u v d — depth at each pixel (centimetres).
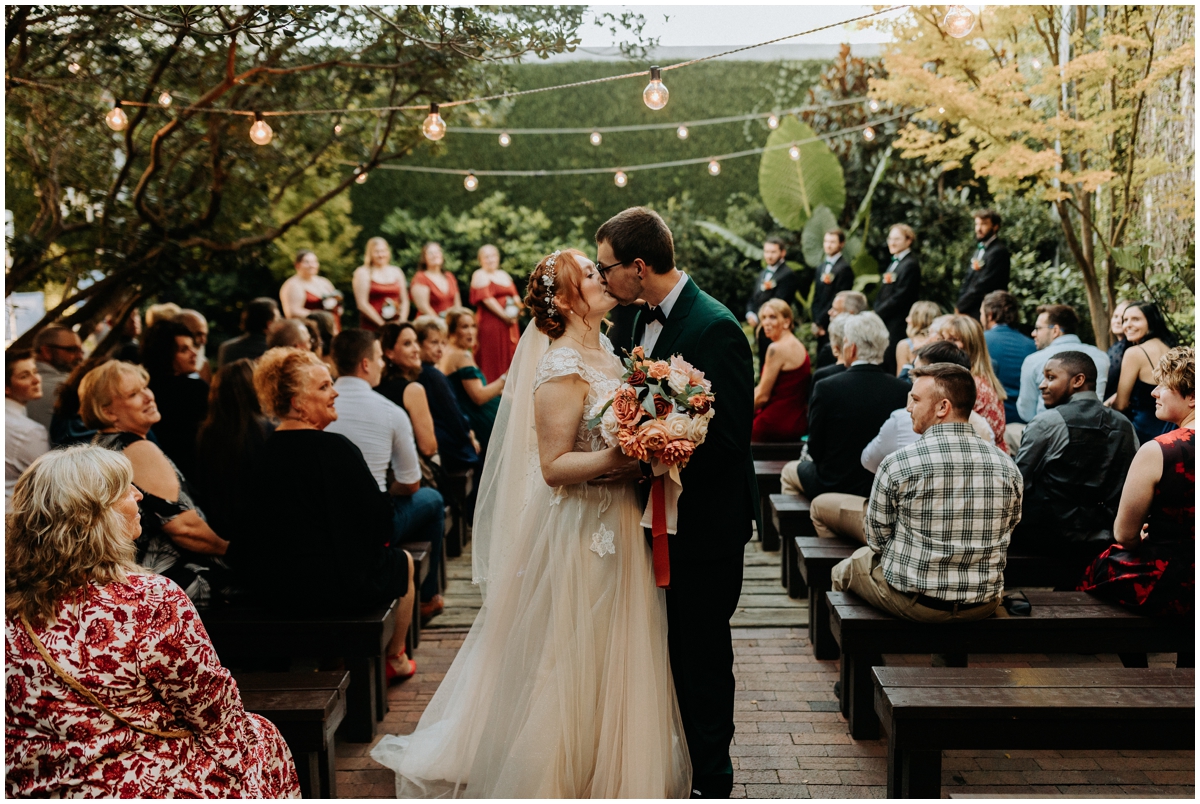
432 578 397
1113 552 290
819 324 754
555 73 947
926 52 645
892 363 705
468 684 262
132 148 484
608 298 242
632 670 231
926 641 276
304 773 232
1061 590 328
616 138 959
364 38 462
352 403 349
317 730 230
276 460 282
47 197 549
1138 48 596
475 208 955
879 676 246
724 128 952
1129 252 591
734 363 241
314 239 919
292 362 287
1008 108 633
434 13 445
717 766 243
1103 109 627
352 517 283
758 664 341
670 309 247
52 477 173
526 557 255
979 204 863
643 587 236
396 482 365
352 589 282
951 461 261
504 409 275
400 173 965
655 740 229
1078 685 239
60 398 429
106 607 172
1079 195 679
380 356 361
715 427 237
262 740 202
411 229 946
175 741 180
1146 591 273
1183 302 584
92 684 169
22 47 414
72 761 169
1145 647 274
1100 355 456
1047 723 228
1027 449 327
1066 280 764
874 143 875
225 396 360
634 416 216
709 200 962
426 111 561
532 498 255
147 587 178
